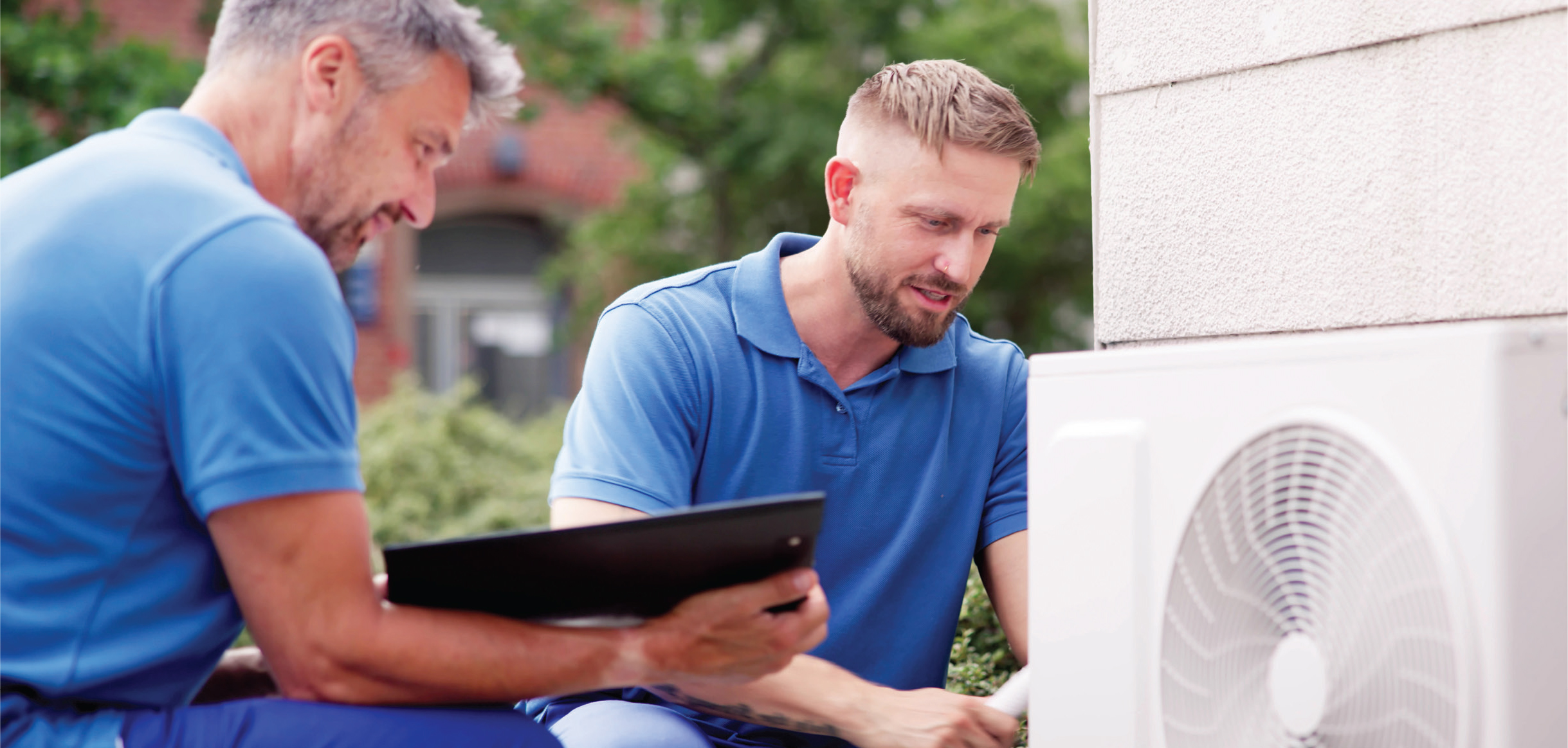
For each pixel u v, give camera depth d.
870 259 1.77
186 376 1.25
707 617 1.35
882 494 1.85
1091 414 1.45
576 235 10.04
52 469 1.24
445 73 1.47
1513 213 1.50
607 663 1.36
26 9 7.35
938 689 1.64
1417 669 1.14
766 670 1.40
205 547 1.32
